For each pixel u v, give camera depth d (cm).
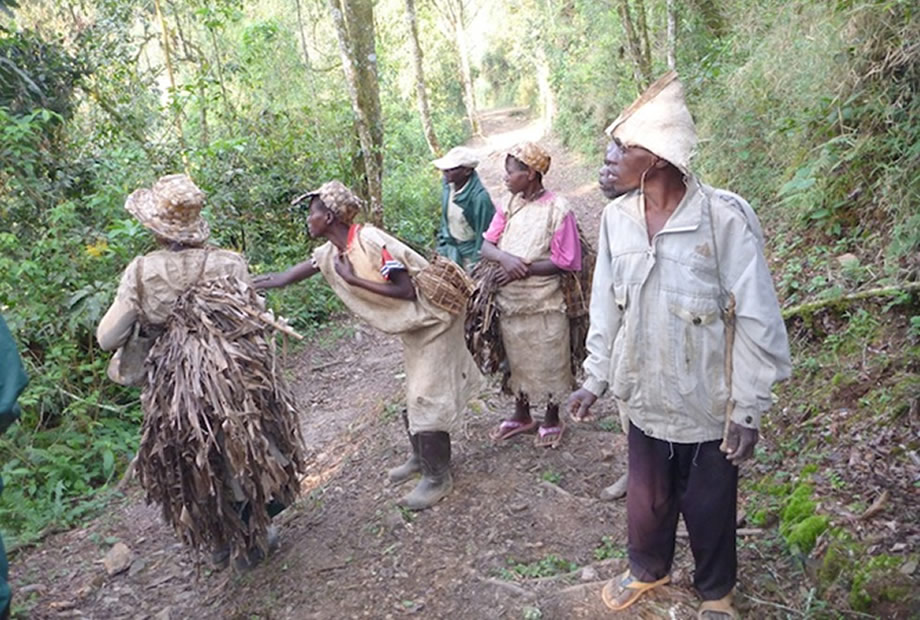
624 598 280
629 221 244
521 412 431
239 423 304
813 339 445
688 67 959
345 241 339
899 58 481
